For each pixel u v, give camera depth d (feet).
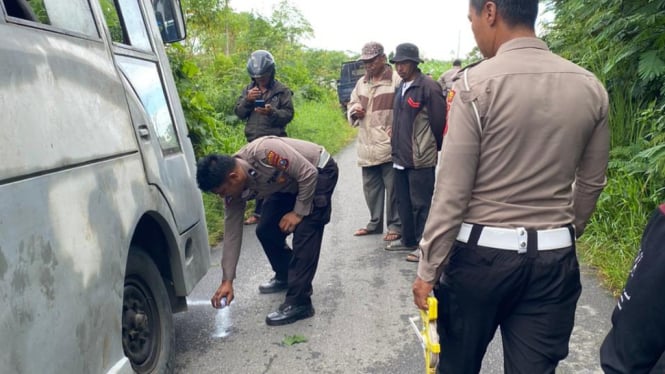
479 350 6.88
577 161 6.30
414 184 16.39
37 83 6.37
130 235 8.04
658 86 18.30
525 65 6.10
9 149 5.67
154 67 11.03
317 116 47.91
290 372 10.75
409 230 17.46
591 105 6.13
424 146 15.96
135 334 9.02
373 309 13.39
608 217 16.87
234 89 36.47
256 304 13.87
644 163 16.96
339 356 11.27
